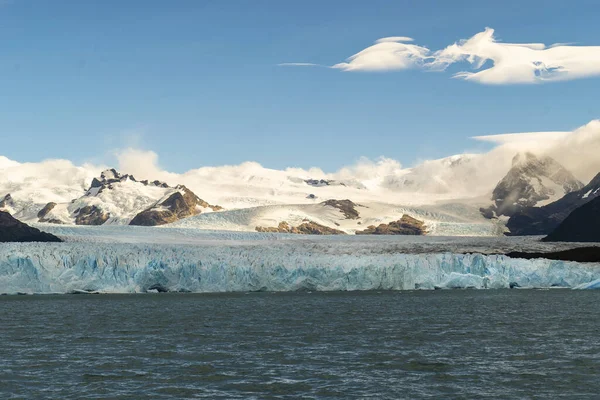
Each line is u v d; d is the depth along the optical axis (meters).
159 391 42.16
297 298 112.94
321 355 53.59
